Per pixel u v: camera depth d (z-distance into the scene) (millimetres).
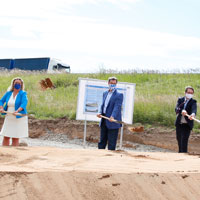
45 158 5488
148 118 16641
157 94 20203
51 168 4531
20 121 8477
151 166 5441
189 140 14594
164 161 6230
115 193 4133
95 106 11469
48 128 15977
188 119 10031
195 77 24453
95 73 26438
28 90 22078
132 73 25859
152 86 22750
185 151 10109
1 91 22062
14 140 8578
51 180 4023
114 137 8758
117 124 8727
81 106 11445
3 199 3635
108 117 8805
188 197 4543
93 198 3979
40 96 20453
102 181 4227
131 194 4215
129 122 11461
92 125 15984
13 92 8602
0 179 3826
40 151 6098
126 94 11469
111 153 6742
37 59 33281
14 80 8539
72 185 4043
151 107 17391
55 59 33406
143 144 14828
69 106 18453
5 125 8484
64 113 17531
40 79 24359
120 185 4266
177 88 21922
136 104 17562
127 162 5664
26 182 3893
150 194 4340
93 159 5699
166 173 4781
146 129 15586
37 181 3955
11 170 4090
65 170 4344
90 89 11445
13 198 3684
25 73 27719
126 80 24484
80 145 14289
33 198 3750
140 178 4492
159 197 4359
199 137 14719
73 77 25406
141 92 20781
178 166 5625
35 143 13461
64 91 21984
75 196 3930
